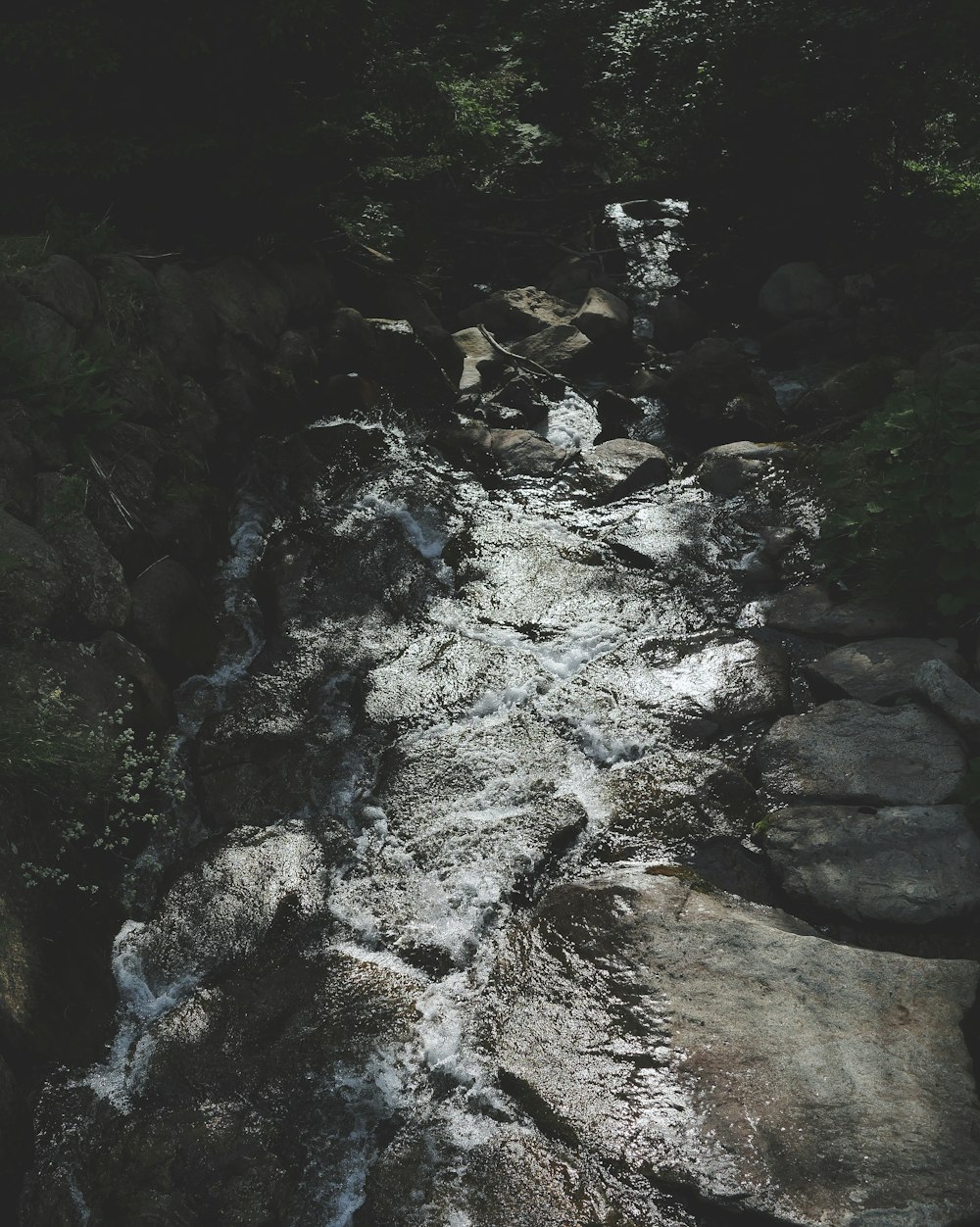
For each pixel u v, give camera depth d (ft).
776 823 16.81
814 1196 11.60
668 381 31.32
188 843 17.25
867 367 29.53
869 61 38.17
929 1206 11.38
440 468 27.30
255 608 22.07
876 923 15.29
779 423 29.40
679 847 16.84
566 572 23.54
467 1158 12.55
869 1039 13.32
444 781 18.06
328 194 30.25
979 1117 12.29
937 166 43.57
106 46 24.70
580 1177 12.24
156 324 23.79
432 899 15.97
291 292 28.89
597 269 40.19
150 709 18.35
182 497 21.95
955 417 21.52
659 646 21.25
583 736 18.99
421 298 33.37
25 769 15.17
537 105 45.62
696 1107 12.69
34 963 13.89
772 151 41.04
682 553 24.08
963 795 16.52
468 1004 14.39
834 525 21.97
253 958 15.20
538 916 15.58
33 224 25.22
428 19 39.83
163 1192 12.28
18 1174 12.34
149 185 27.07
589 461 27.71
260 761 18.44
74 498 18.78
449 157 32.86
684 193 44.50
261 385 25.98
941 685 18.38
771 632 21.72
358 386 28.30
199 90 26.71
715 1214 11.78
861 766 17.63
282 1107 13.23
